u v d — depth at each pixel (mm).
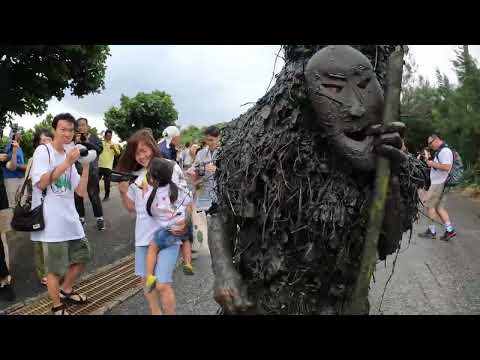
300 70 1736
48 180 3635
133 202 3746
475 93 14430
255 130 1850
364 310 1838
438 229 7770
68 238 3830
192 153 7211
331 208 1699
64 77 8227
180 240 3422
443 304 4062
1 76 7406
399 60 1511
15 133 5648
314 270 1794
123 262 5543
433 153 7039
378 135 1530
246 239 1896
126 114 19125
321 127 1637
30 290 4598
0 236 4391
